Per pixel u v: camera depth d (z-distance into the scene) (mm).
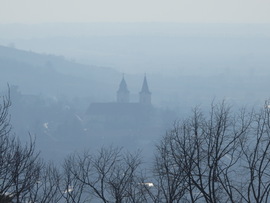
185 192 64375
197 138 63875
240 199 61469
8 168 60406
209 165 62344
